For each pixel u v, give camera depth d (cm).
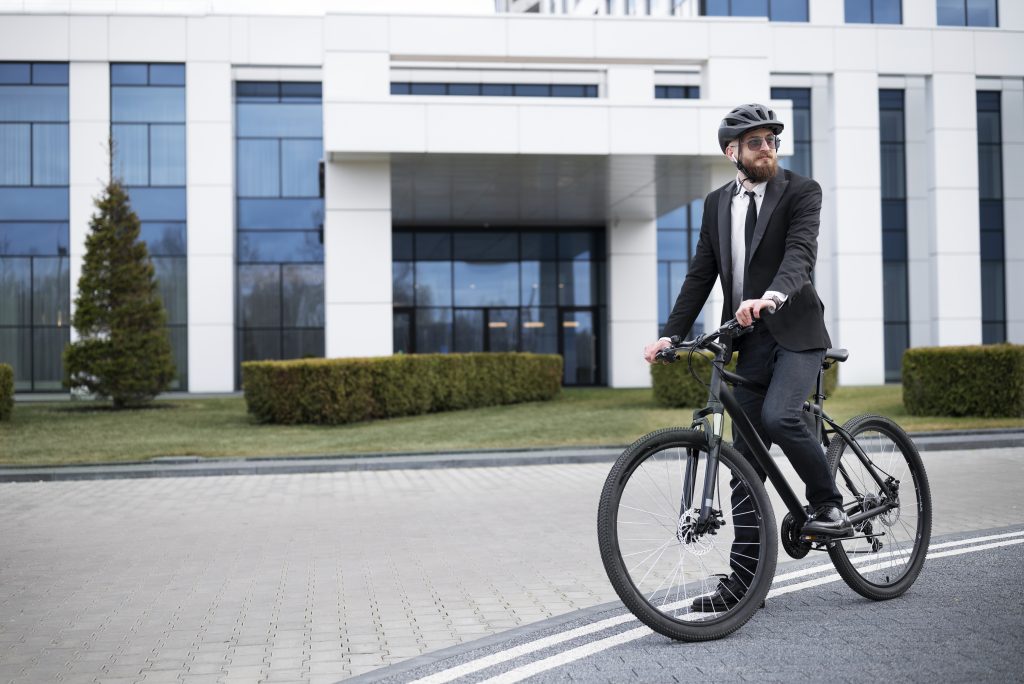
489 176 2067
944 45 2625
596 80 2712
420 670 367
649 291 2767
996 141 2809
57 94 2650
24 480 1087
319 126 2738
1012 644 365
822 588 473
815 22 2675
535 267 2895
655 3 2752
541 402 2047
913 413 1588
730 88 1977
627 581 369
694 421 400
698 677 336
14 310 2656
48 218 2655
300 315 2736
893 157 2766
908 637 378
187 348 2655
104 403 2119
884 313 2761
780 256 421
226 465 1138
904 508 458
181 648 427
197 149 2645
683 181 2123
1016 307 2805
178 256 2662
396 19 1883
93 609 504
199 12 2684
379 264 1927
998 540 597
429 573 580
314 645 427
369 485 1017
